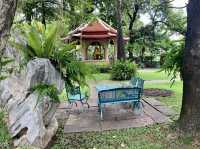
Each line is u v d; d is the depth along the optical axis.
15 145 4.62
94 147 4.99
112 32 21.14
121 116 6.90
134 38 28.94
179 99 9.26
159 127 5.88
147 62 28.23
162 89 11.55
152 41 28.80
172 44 6.41
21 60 5.12
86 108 8.09
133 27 30.86
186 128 5.37
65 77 5.82
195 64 5.29
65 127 6.21
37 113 4.78
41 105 4.95
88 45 21.09
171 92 10.72
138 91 6.88
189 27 5.34
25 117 4.82
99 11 27.19
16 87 5.05
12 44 4.88
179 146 4.89
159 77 16.64
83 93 8.33
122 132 5.73
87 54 21.05
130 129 5.90
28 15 13.16
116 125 6.25
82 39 20.67
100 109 6.77
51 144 5.22
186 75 5.45
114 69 16.06
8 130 4.78
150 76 17.27
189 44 5.36
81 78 5.79
